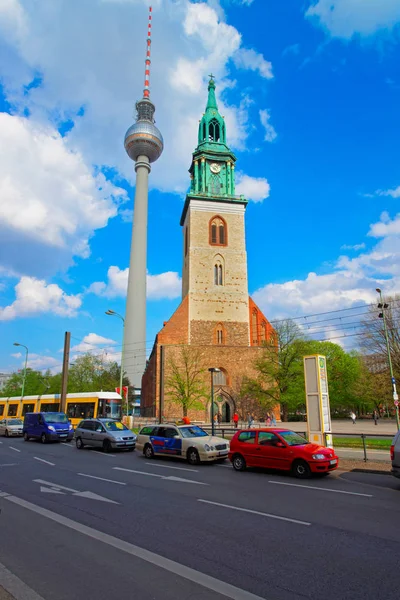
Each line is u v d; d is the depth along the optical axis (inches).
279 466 583.5
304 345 1622.8
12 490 463.2
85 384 3009.4
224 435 1107.3
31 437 1201.4
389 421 2447.1
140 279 4023.1
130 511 364.2
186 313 2034.9
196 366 1840.6
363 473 595.5
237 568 232.5
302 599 195.2
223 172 2317.9
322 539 285.9
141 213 4234.7
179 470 634.8
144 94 4549.7
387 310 1705.2
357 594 201.3
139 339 3841.0
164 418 1727.4
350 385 2618.1
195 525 319.6
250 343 2052.2
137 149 4387.3
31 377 3725.4
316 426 741.9
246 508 376.8
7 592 199.2
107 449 911.0
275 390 1616.6
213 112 2438.5
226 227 2214.6
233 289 2117.4
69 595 196.7
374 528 313.3
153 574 222.7
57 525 319.0
